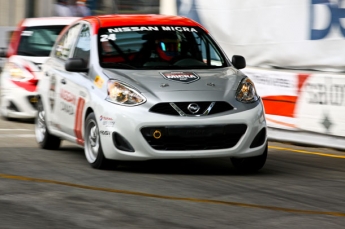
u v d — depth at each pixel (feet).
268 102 129.08
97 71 94.48
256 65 131.54
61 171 90.94
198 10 141.59
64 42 112.57
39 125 115.55
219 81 92.58
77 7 209.15
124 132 87.45
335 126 116.37
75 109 98.48
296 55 123.24
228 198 75.51
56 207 69.72
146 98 87.86
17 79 151.33
